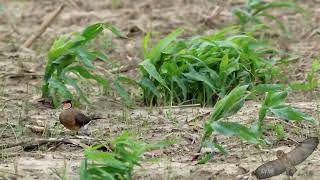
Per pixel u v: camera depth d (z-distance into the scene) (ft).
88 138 34.45
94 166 28.17
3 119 37.93
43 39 55.36
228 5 64.85
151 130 35.88
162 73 40.93
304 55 50.55
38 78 45.73
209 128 31.68
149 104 40.70
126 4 65.62
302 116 32.89
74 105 39.86
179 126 36.50
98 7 65.05
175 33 41.19
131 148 29.63
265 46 44.60
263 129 35.63
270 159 31.73
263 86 35.63
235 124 31.17
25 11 63.72
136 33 57.31
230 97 31.78
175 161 31.81
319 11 63.10
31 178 29.91
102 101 41.24
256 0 53.47
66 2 65.31
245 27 53.83
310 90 42.27
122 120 37.60
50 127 36.42
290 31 57.21
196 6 64.90
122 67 47.26
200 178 29.68
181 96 40.81
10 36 55.93
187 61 41.11
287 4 53.31
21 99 41.45
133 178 29.60
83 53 40.06
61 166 31.14
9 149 33.37
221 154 32.50
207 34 56.49
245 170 30.37
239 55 41.47
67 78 39.86
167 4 65.62
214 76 40.68
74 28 58.80
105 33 56.95
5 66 48.26
